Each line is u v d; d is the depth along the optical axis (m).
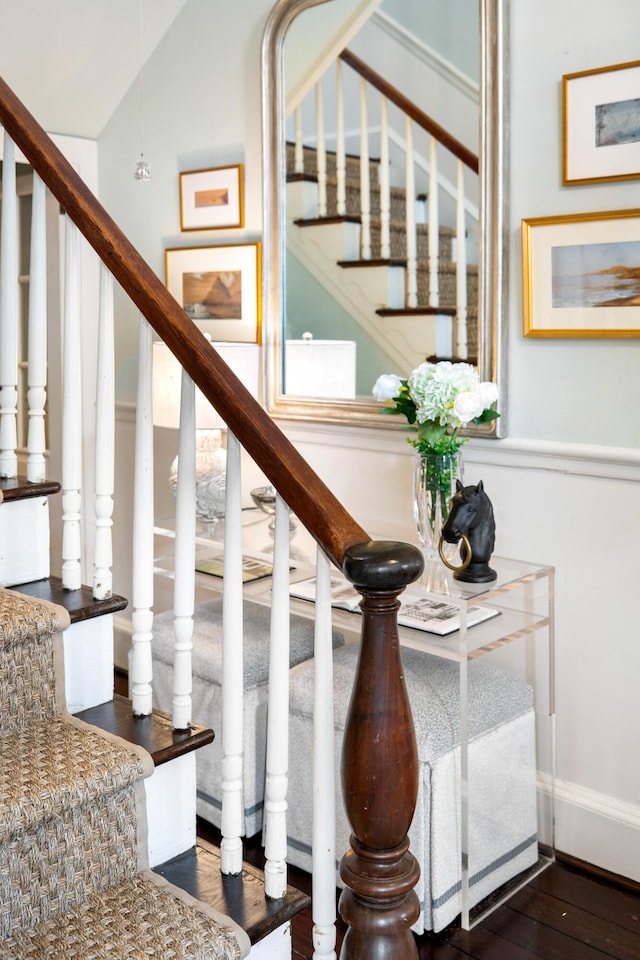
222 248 3.35
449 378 2.38
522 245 2.51
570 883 2.48
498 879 2.42
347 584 2.59
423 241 2.75
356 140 2.89
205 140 3.38
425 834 2.21
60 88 3.47
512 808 2.46
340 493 3.09
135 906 1.53
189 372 1.55
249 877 1.65
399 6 2.72
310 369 3.12
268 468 1.43
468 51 2.58
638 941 2.22
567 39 2.40
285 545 1.47
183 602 1.68
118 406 3.79
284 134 3.09
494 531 2.38
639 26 2.28
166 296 1.61
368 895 1.35
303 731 2.42
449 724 2.27
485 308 2.59
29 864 1.47
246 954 1.47
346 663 2.50
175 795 1.70
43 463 1.98
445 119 2.65
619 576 2.46
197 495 3.09
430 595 2.26
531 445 2.56
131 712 1.80
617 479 2.43
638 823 2.47
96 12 3.25
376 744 1.33
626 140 2.31
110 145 3.73
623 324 2.37
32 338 1.93
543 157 2.48
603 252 2.38
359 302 2.95
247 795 2.58
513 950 2.19
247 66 3.20
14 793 1.46
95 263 3.75
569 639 2.57
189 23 3.37
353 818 1.36
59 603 1.80
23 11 3.12
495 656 2.71
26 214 3.89
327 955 1.51
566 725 2.60
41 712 1.74
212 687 2.63
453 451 2.47
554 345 2.51
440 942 2.23
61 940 1.44
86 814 1.54
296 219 3.10
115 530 3.88
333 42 2.92
